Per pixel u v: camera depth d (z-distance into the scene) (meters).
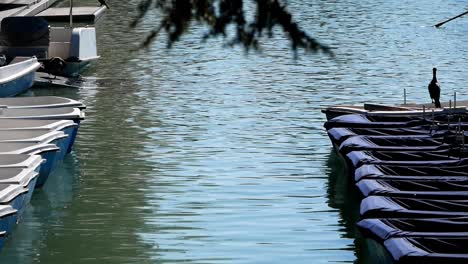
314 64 46.00
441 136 28.14
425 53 49.31
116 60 47.22
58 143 27.95
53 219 23.95
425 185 22.75
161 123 34.47
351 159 25.77
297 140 32.06
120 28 56.75
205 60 47.12
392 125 29.97
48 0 67.75
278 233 22.62
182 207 24.78
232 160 29.45
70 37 43.16
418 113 31.22
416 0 71.12
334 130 29.55
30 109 30.34
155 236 22.62
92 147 31.12
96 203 25.27
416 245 17.70
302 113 36.22
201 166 28.78
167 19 12.17
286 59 46.97
